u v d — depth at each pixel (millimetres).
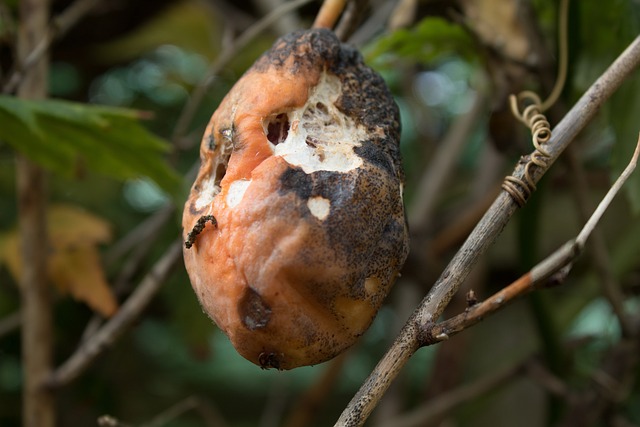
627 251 511
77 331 620
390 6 557
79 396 625
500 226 315
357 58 329
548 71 410
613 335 527
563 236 647
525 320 683
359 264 307
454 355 596
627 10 409
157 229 503
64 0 627
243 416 870
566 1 389
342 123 323
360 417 306
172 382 749
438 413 510
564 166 418
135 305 430
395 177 317
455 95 832
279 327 306
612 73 324
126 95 762
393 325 663
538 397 662
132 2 633
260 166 310
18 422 672
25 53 433
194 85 643
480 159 655
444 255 600
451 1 427
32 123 381
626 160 396
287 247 304
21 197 437
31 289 438
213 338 593
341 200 307
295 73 320
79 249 478
